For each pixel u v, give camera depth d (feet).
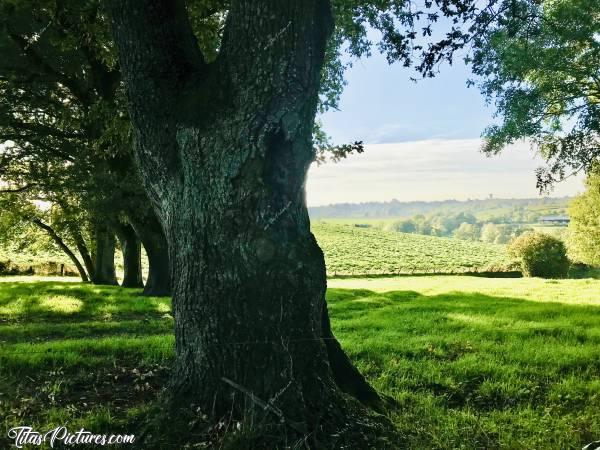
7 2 38.81
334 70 43.88
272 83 13.57
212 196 14.33
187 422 14.74
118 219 66.39
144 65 15.05
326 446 13.89
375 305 57.72
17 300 58.80
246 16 13.67
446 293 67.97
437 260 225.35
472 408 19.31
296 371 14.60
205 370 15.06
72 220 85.30
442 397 20.17
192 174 14.53
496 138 61.72
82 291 68.44
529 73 61.87
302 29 13.62
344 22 35.50
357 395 17.75
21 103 59.82
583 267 169.99
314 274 14.96
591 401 19.97
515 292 67.56
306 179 15.20
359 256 236.22
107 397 18.92
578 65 61.36
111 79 58.75
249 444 13.44
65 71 59.77
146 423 15.31
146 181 16.19
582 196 143.13
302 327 14.80
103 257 94.53
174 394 15.64
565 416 18.34
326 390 15.16
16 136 62.23
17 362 23.58
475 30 21.59
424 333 35.42
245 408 14.33
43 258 177.99
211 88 14.40
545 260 125.59
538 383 22.45
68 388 19.99
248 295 14.38
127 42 15.19
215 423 14.53
